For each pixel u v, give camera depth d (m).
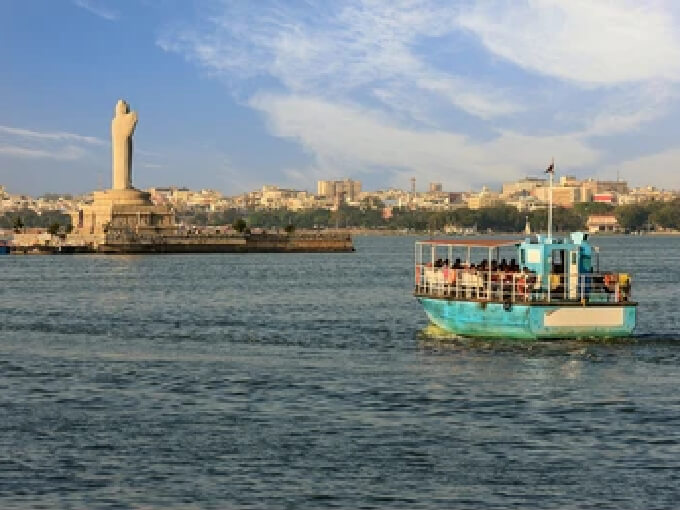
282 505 45.28
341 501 45.78
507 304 84.06
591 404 63.28
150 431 57.50
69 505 45.28
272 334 104.12
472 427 57.84
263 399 66.38
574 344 84.62
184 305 144.12
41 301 153.12
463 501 45.72
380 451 53.06
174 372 77.69
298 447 53.94
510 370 74.69
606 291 84.75
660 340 88.50
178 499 46.03
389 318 121.44
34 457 52.25
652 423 58.38
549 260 84.94
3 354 88.94
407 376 73.88
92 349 92.19
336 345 93.88
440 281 92.56
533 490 47.03
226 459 51.84
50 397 67.94
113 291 174.25
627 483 47.84
